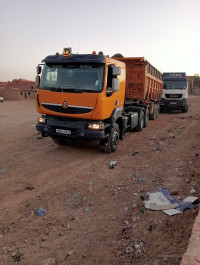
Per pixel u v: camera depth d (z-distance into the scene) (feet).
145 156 27.66
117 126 29.50
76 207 16.81
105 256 11.83
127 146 32.45
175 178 20.76
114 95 27.25
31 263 11.62
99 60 24.20
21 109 94.63
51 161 25.93
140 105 44.47
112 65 25.64
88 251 12.31
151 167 24.03
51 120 26.96
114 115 27.45
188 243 10.59
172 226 13.53
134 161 26.03
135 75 38.99
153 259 10.99
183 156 27.20
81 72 25.11
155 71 48.19
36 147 31.32
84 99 24.62
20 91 176.65
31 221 15.05
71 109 25.34
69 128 26.18
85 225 14.69
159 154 28.32
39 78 27.07
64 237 13.57
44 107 26.91
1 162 25.43
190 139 36.22
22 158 26.78
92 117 24.81
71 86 25.22
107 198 17.99
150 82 44.68
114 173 22.75
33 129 44.98
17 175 21.97
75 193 18.71
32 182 20.54
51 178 21.47
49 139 35.78
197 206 15.51
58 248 12.66
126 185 20.06
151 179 21.04
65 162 25.68
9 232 13.98
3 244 13.00
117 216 15.58
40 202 17.30
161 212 15.43
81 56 25.02
